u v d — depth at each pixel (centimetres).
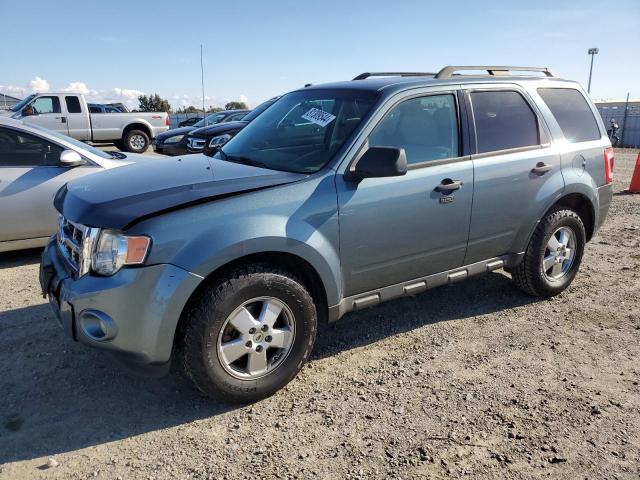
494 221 425
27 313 455
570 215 476
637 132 2750
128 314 290
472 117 414
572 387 350
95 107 1975
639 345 409
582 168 483
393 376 363
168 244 291
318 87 444
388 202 362
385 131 370
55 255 351
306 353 346
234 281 308
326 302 351
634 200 976
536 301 492
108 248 295
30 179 573
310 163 359
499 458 282
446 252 405
